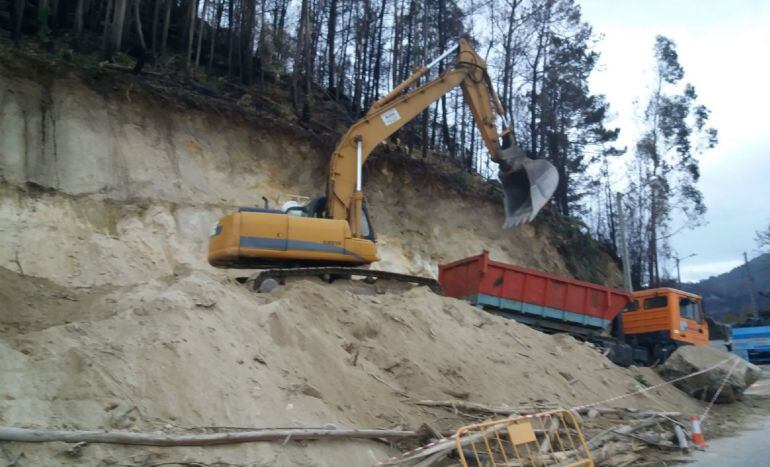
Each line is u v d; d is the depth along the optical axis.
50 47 19.59
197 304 8.69
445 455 7.79
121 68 19.91
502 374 11.55
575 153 39.69
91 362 7.00
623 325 20.36
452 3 33.44
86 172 17.47
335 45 33.28
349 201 14.91
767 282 76.50
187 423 6.88
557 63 37.19
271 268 13.64
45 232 15.82
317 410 8.00
